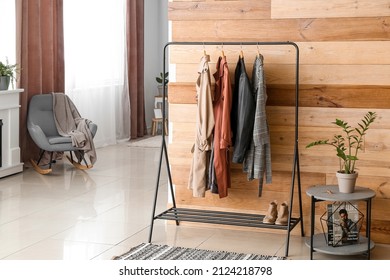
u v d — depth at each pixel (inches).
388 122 181.0
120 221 206.1
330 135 186.1
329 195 167.8
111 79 362.3
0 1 280.7
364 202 184.9
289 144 189.8
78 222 204.2
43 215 212.1
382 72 180.4
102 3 351.6
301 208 185.6
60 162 307.0
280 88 188.4
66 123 294.8
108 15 358.3
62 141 279.1
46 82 303.7
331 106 185.0
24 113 288.5
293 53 186.5
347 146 185.0
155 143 370.3
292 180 177.5
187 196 201.3
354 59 181.9
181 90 197.8
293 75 187.2
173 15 196.4
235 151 181.8
